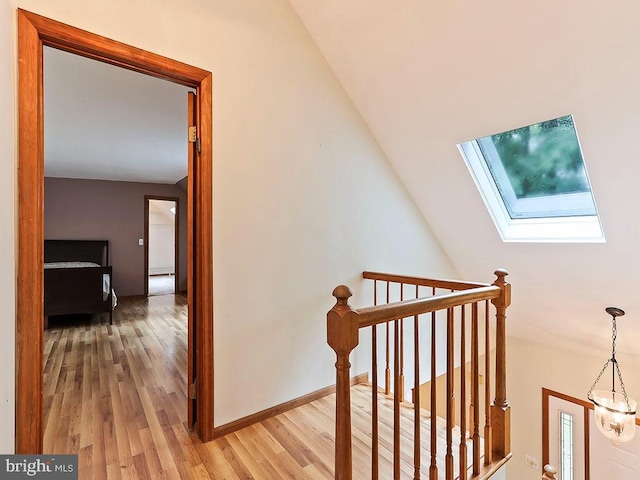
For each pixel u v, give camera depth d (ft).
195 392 6.07
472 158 7.85
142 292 20.75
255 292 6.40
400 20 6.15
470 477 5.17
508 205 8.65
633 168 5.64
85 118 10.18
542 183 7.79
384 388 8.27
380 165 8.77
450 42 5.95
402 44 6.46
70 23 4.49
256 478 4.92
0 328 3.44
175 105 9.28
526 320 10.73
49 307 12.75
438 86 6.71
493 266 9.92
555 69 5.33
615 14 4.43
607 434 8.75
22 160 4.11
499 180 8.29
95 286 13.44
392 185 9.07
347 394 3.55
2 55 3.59
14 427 4.01
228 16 5.99
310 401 7.29
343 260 7.93
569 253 7.80
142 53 5.07
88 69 7.33
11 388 3.89
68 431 6.01
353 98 8.04
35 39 4.23
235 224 6.09
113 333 12.35
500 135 7.47
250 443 5.77
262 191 6.46
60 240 18.40
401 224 9.34
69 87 8.18
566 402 10.71
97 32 4.70
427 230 10.14
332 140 7.68
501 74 5.87
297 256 7.05
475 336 5.32
